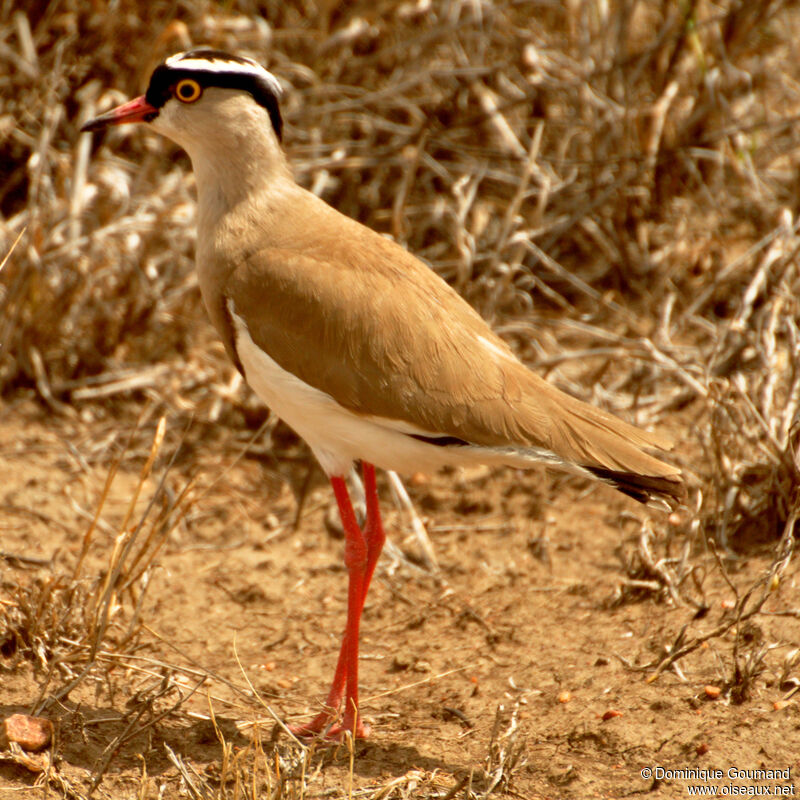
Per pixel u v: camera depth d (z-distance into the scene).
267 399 8.51
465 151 14.35
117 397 12.80
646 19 15.82
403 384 7.98
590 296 14.23
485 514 11.54
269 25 15.41
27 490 11.42
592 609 9.90
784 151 15.42
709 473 11.12
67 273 12.94
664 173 14.50
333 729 8.29
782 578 9.52
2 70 14.59
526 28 15.73
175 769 7.79
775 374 10.98
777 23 16.83
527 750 8.03
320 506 11.69
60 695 8.29
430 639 9.77
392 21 15.34
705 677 8.58
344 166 14.21
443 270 13.88
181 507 11.44
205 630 9.88
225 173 8.59
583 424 8.01
